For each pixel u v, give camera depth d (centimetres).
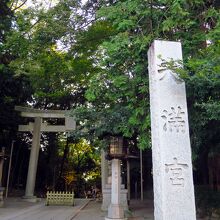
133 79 787
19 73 1168
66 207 1564
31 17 1151
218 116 572
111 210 1091
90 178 3325
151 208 1512
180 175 518
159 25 723
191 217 505
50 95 2055
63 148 3052
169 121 538
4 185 2336
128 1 752
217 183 1217
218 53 607
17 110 1930
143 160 2242
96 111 1081
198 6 774
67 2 1167
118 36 739
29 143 2522
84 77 1434
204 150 855
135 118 780
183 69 551
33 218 1166
